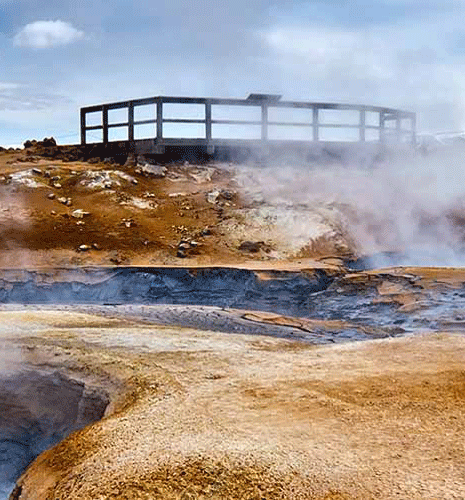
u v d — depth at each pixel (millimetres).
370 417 7555
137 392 9211
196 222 24125
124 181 26859
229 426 7426
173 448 6852
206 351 11344
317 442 6820
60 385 11023
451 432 7008
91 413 10250
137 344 11977
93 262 20938
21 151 33531
